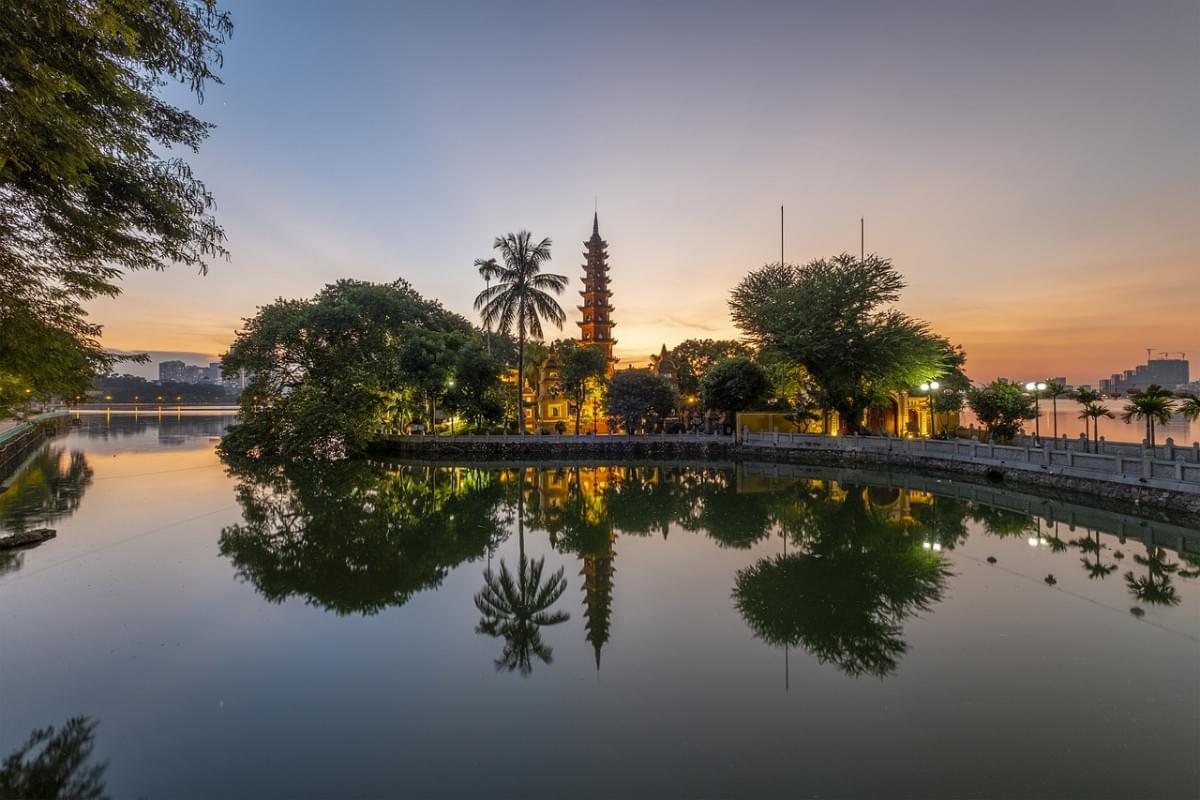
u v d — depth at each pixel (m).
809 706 6.61
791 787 5.11
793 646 8.41
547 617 9.79
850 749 5.71
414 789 5.11
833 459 33.56
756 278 43.62
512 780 5.25
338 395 37.56
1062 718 6.23
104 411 189.25
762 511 19.84
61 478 25.94
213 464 33.12
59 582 11.04
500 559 13.80
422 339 40.31
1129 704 6.51
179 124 8.83
